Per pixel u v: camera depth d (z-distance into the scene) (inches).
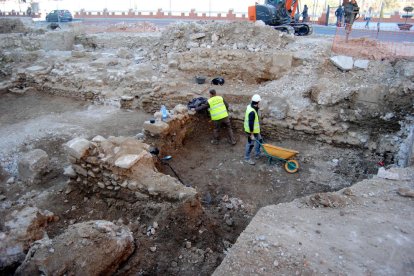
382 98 314.5
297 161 305.4
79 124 362.0
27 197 245.8
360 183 196.4
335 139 323.3
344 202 174.9
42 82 462.0
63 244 153.6
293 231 152.5
